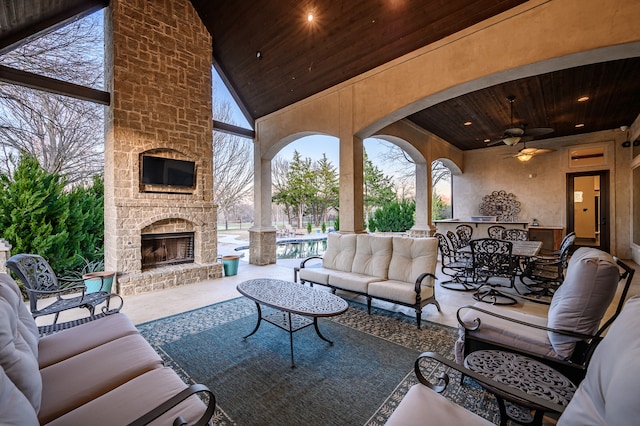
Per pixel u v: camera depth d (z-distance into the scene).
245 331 3.05
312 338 2.88
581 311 1.71
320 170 15.19
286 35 4.93
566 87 4.68
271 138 6.63
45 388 1.38
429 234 6.98
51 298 4.30
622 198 6.98
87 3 4.45
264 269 6.32
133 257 4.58
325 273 4.04
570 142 7.68
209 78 5.68
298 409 1.87
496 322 2.10
